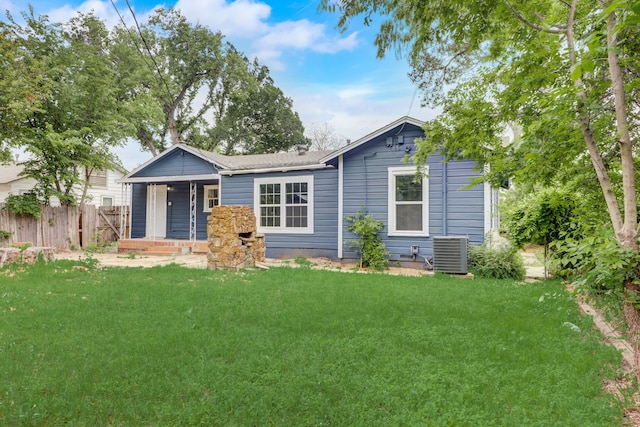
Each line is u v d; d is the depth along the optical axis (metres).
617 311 4.02
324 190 11.68
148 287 6.41
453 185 9.68
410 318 4.59
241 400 2.55
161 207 15.89
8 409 2.41
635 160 3.52
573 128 3.12
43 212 13.95
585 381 2.81
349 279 7.48
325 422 2.33
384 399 2.57
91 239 15.76
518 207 8.45
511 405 2.50
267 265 9.56
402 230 10.27
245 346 3.58
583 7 3.25
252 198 12.83
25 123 13.34
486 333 4.00
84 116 14.43
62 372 2.98
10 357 3.25
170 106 27.05
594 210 3.90
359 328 4.18
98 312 4.78
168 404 2.51
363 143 10.63
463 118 5.09
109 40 21.75
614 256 2.38
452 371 3.01
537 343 3.68
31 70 12.41
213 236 8.91
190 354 3.38
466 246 8.73
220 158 14.51
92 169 15.93
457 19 4.21
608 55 2.62
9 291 5.99
